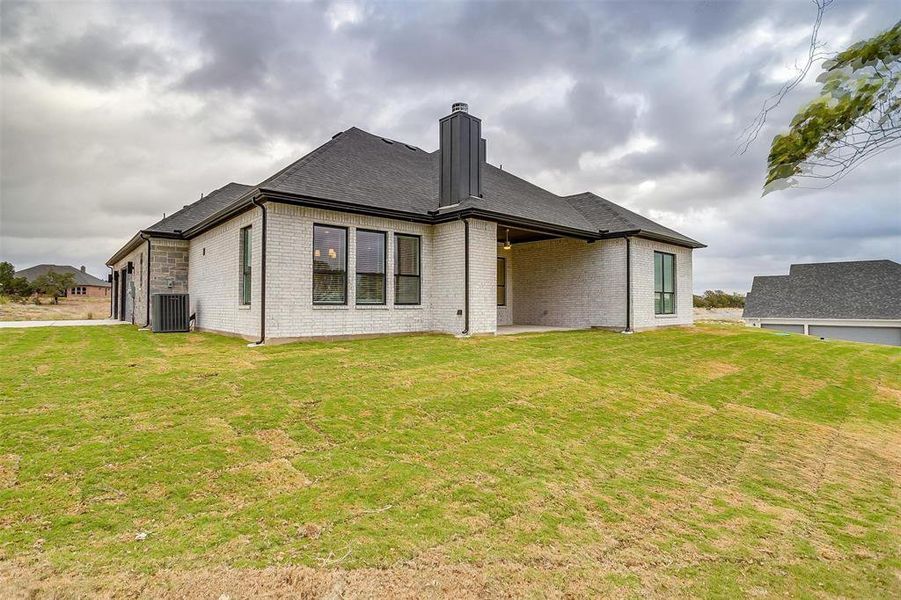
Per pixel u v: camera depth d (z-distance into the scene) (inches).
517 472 182.2
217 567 114.3
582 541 137.6
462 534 136.2
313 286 438.3
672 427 249.6
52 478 150.7
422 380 294.7
